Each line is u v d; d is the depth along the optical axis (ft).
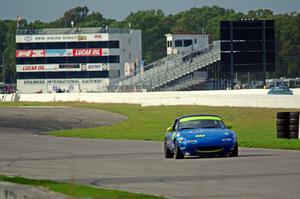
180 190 109.70
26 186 110.22
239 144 203.51
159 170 142.31
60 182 119.85
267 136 234.79
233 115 352.28
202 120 173.27
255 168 138.82
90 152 197.88
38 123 363.76
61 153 196.85
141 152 193.47
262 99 380.99
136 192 108.06
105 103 534.78
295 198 97.50
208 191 107.55
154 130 301.43
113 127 327.67
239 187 111.14
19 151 207.21
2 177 125.49
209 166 145.59
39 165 162.91
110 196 96.78
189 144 163.94
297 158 160.15
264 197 99.09
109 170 146.82
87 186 109.50
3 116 415.64
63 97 601.62
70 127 338.54
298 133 217.36
